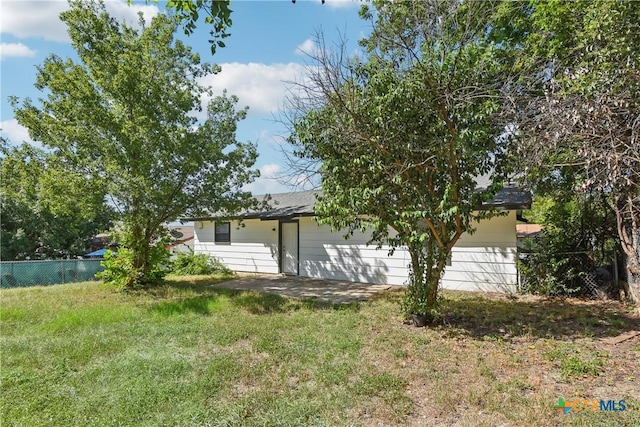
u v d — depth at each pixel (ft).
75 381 13.99
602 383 12.84
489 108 16.46
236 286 36.60
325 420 10.93
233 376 14.25
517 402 11.58
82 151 30.73
